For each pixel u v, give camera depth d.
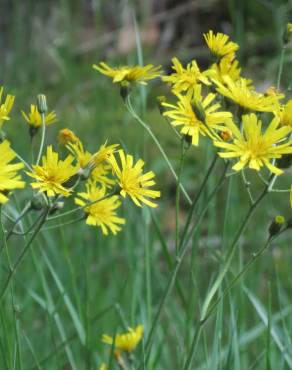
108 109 1.03
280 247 1.00
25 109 1.12
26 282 0.79
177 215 0.57
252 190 1.16
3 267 0.65
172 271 0.57
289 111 0.54
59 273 0.80
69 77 1.17
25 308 0.77
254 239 0.90
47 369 0.72
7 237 0.52
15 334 0.56
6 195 0.49
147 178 0.53
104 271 0.85
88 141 0.98
